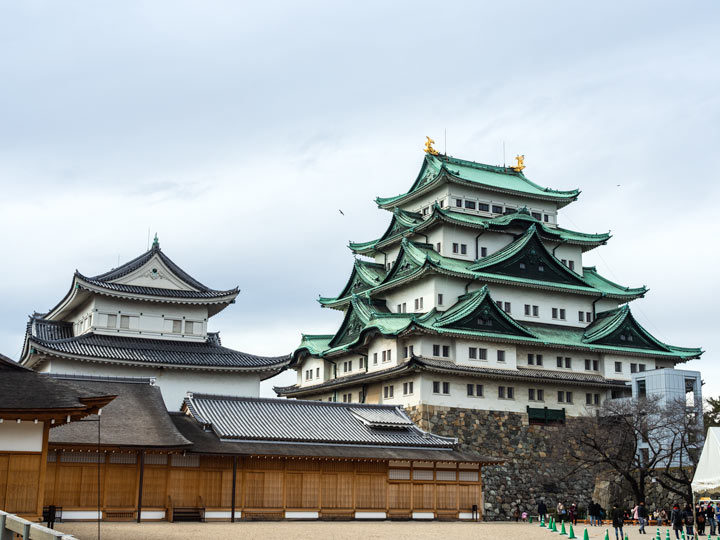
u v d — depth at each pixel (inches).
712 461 1990.7
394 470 2659.9
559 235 4069.9
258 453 2368.4
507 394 3435.0
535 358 3627.0
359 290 4242.1
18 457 1280.8
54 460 2132.1
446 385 3289.9
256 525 2130.9
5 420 1257.4
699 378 3484.3
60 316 3501.5
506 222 3922.2
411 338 3388.3
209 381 3166.8
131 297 3157.0
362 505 2564.0
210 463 2356.1
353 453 2546.8
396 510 2625.5
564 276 3969.0
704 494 2869.1
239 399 2731.3
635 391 3550.7
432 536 1898.4
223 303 3324.3
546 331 3791.8
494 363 3452.3
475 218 3986.2
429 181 4094.5
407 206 4375.0
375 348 3602.4
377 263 4345.5
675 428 3068.4
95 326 3110.2
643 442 3267.7
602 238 4215.1
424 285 3698.3
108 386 2428.6
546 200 4284.0
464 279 3671.3
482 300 3474.4
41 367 3122.5
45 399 1278.3
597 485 3383.4
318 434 2615.7
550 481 3395.7
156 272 3253.0
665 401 3321.9
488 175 4355.3
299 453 2438.5
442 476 2743.6
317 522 2375.7
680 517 2337.6
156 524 2076.8
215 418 2534.5
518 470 3336.6
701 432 3093.0
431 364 3184.1
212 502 2331.4
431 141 4379.9
